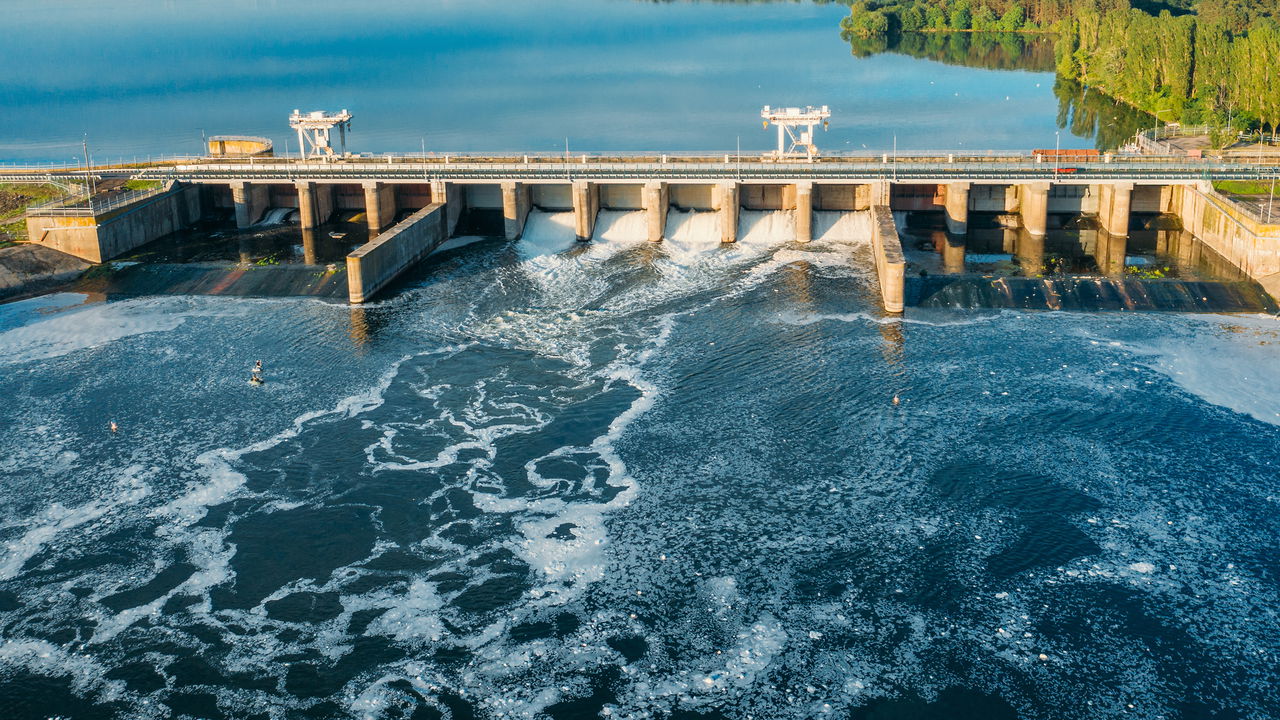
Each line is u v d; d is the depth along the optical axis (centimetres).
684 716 7606
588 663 8094
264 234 18150
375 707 7744
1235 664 7912
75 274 15950
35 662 8206
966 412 11300
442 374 12488
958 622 8388
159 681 8012
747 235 17412
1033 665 7969
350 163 18862
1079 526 9431
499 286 15412
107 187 18250
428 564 9188
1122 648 8094
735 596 8725
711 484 10181
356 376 12481
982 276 14738
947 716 7556
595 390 12012
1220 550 9069
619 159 18350
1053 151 17850
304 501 10081
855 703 7688
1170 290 14212
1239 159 18312
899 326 13525
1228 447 10525
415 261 16300
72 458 10838
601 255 16812
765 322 13762
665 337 13388
